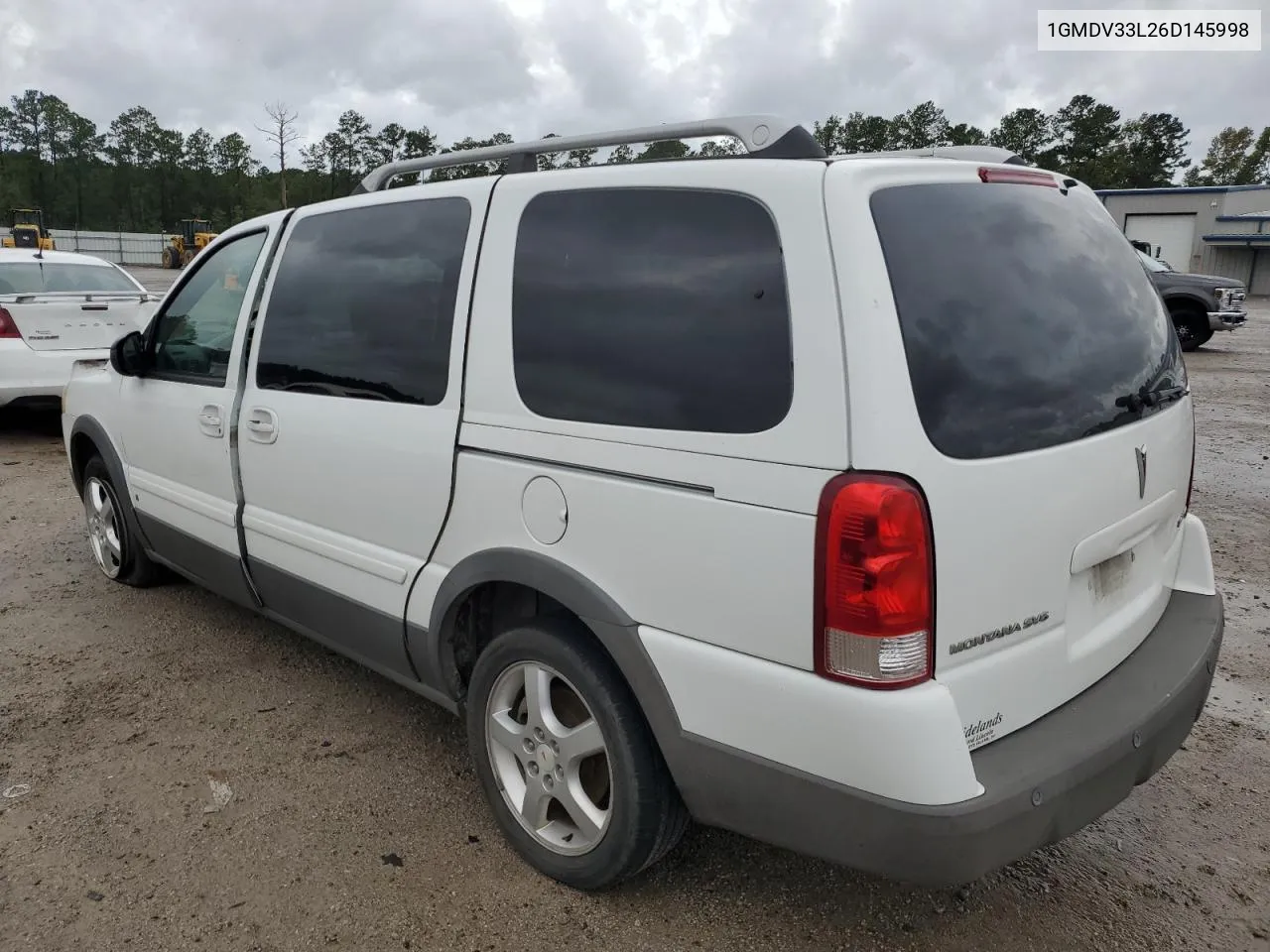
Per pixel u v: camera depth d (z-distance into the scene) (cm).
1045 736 206
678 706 214
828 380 185
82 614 447
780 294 196
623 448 219
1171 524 274
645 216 225
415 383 276
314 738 336
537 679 252
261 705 360
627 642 221
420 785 307
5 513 614
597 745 239
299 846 275
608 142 274
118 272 931
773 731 197
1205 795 305
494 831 283
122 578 479
